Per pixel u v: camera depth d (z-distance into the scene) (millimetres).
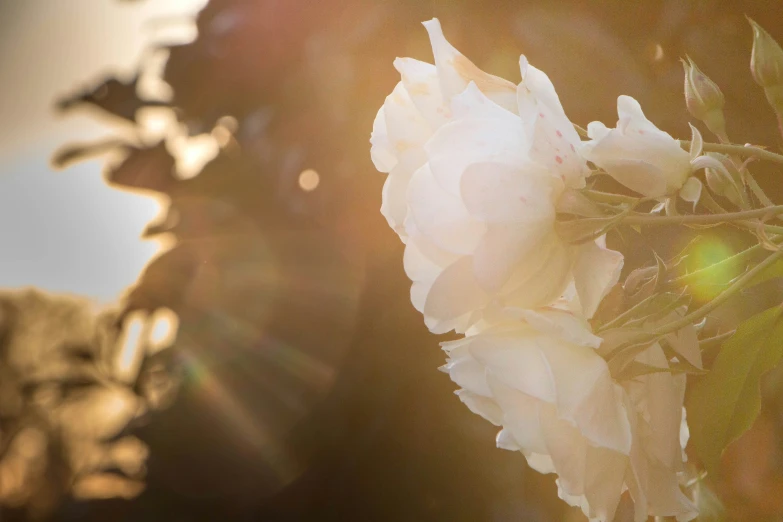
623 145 440
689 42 620
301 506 826
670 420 453
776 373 548
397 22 714
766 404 563
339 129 787
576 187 441
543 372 441
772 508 561
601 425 435
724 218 436
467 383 459
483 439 756
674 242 579
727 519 530
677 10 622
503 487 768
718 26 619
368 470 815
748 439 567
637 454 446
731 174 450
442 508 792
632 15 644
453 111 445
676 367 449
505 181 435
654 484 453
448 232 443
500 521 750
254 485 828
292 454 818
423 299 465
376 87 754
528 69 444
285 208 824
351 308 802
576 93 637
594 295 444
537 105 438
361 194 790
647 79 635
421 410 797
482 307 442
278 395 820
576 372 440
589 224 438
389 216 474
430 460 800
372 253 795
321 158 822
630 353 443
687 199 446
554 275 440
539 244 437
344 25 760
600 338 438
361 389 794
